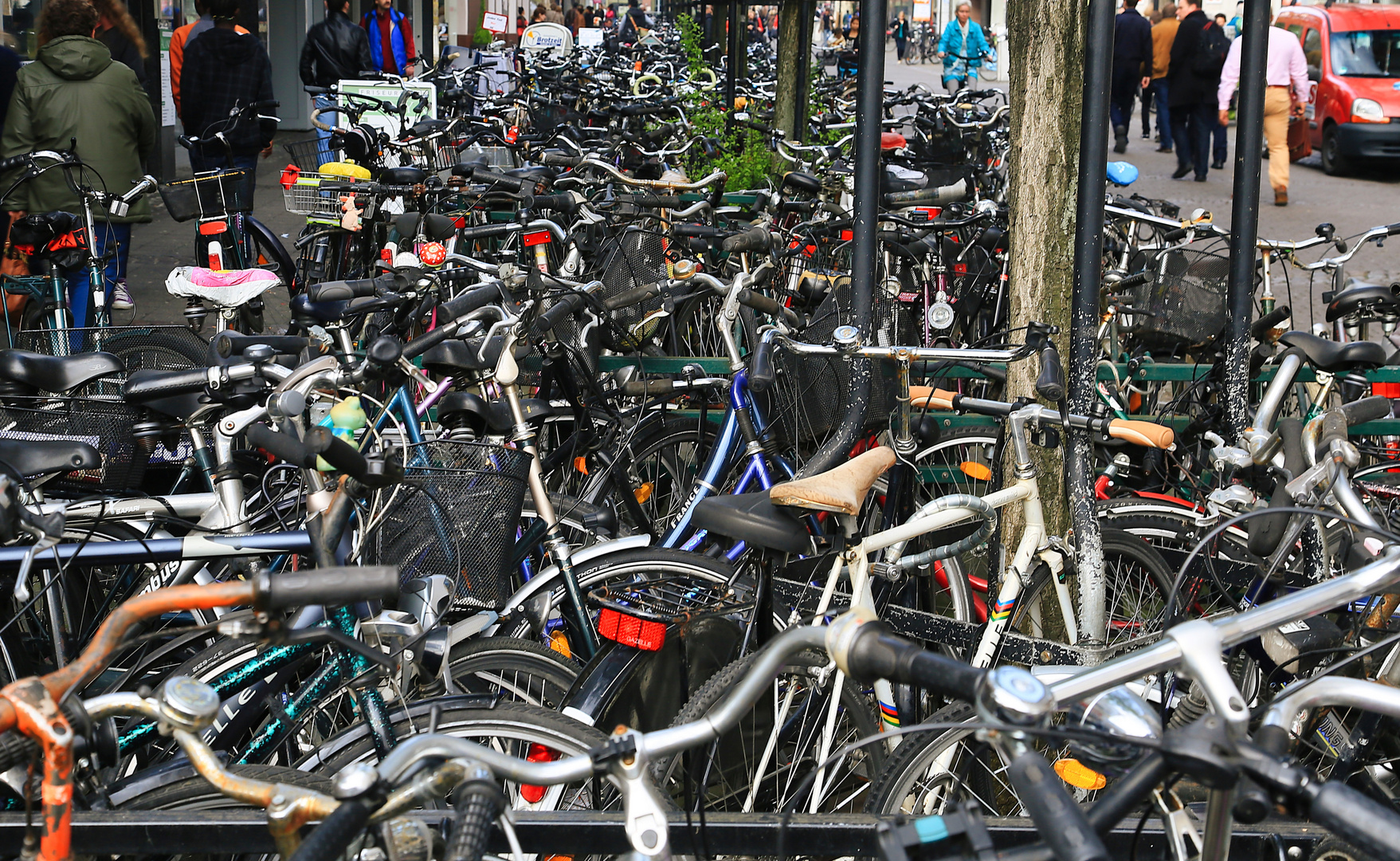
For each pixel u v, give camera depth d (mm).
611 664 3586
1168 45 24391
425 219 7621
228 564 4219
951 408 4891
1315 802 1717
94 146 8688
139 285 10750
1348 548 4168
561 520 4871
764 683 2078
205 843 2754
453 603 3629
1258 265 7473
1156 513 5078
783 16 13016
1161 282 7367
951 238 8359
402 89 12531
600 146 12086
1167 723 3645
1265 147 23547
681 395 6105
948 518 3811
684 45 15703
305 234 9367
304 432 3471
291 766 3223
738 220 9188
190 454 4492
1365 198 18609
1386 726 3506
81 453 3523
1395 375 6344
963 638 4180
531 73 17531
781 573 4371
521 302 5148
